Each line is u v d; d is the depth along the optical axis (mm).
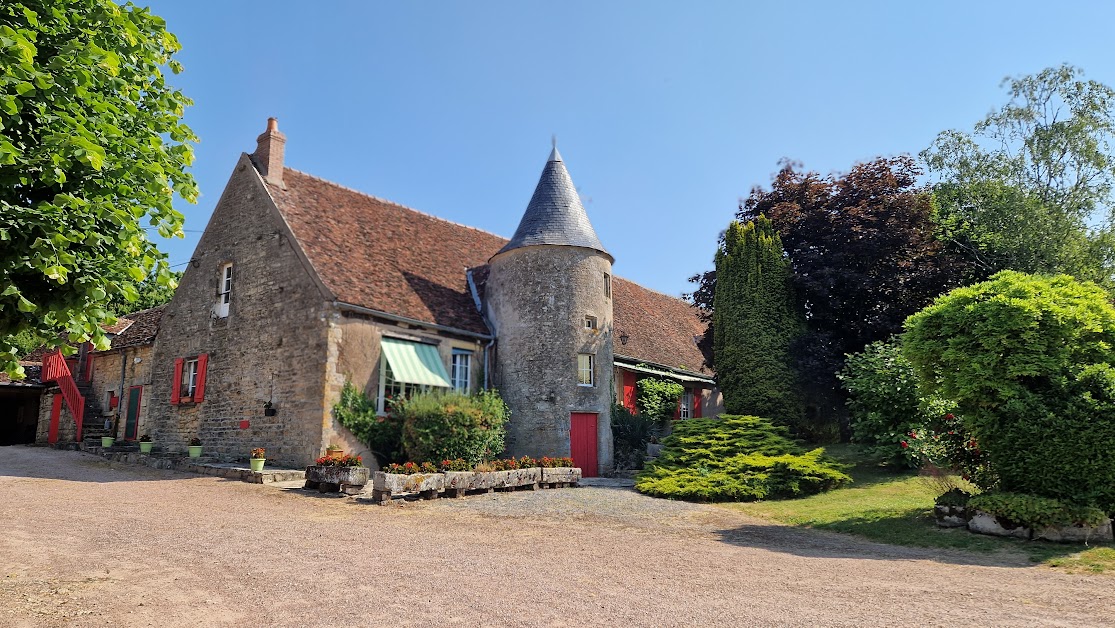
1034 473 10133
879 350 16703
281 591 6273
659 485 14992
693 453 16359
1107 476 9594
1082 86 26906
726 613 5879
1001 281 11078
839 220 21641
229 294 19812
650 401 24141
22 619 5219
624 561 8180
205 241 21000
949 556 8953
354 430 16344
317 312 16750
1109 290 24734
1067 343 10367
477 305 21609
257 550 8031
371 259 19531
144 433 23031
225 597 6027
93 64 5543
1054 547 9203
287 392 17000
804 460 15211
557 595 6418
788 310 20516
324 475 13633
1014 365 10242
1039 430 10109
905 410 15766
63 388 25281
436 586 6633
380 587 6531
